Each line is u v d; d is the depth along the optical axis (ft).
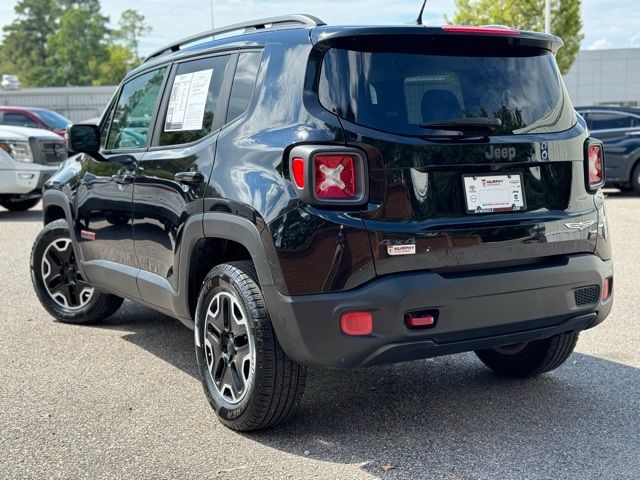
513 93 11.94
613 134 45.39
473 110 11.53
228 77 13.16
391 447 11.85
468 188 11.30
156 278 14.78
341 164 10.73
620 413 13.03
